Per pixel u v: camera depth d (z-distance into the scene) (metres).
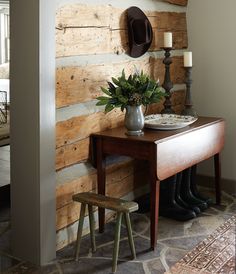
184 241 3.01
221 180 4.20
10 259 2.77
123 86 2.86
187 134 3.11
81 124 2.96
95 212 3.18
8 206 3.75
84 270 2.61
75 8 2.81
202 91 4.23
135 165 3.67
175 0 3.98
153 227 2.86
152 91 2.90
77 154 2.96
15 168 2.71
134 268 2.62
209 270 2.60
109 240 3.03
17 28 2.55
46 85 2.56
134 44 3.37
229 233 3.15
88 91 3.00
